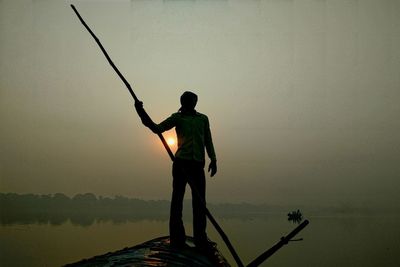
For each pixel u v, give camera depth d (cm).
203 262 271
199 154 312
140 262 230
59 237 1622
